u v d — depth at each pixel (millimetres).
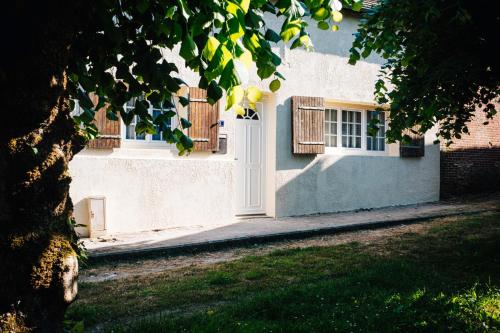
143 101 3389
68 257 2227
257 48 2078
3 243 2059
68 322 2680
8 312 2057
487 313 3869
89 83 2926
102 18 2396
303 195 10812
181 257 7039
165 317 3859
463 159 13727
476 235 7496
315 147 10805
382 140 12492
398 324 3648
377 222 9398
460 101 6305
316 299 4285
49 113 2166
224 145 9664
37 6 2010
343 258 6297
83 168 8188
